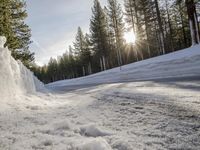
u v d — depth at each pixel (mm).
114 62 49938
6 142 2908
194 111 4160
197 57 15711
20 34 22672
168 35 47625
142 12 34656
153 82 10820
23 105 5871
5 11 18078
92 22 43281
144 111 4598
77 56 61531
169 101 5348
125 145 2619
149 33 37281
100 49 42625
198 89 6762
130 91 8188
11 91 6500
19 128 3662
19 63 10094
